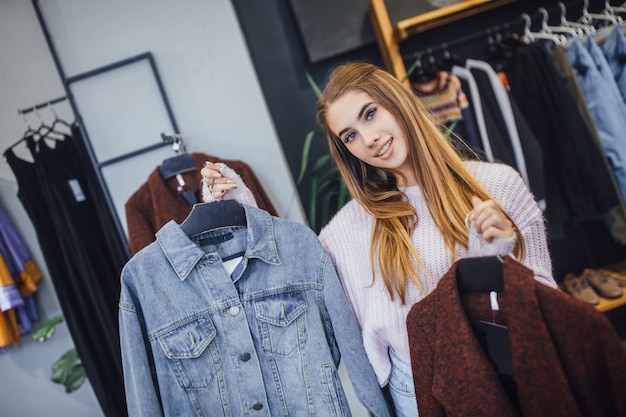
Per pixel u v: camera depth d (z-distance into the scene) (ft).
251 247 3.50
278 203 5.93
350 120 3.39
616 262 8.17
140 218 5.32
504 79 6.62
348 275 3.77
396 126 3.40
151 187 5.23
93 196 6.48
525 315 2.50
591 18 7.49
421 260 3.43
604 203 6.37
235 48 5.81
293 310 3.51
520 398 2.58
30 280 7.07
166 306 3.33
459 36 7.72
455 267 2.91
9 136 7.17
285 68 7.61
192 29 5.77
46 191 6.36
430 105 6.64
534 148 6.23
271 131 5.89
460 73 6.65
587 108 6.48
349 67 3.54
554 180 6.71
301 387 3.47
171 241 3.42
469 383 2.69
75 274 6.38
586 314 2.36
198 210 3.51
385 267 3.47
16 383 7.59
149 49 5.72
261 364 3.46
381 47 7.30
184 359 3.29
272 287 3.52
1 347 7.30
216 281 3.46
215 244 3.63
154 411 3.17
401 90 3.43
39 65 7.11
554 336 2.46
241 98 5.84
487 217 2.80
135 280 3.36
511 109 6.29
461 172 3.39
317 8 7.40
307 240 3.70
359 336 3.60
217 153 5.84
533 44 6.66
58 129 7.23
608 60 6.74
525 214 3.40
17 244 7.06
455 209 3.32
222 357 3.39
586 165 6.37
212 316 3.41
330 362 3.55
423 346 3.02
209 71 5.80
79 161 6.60
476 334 2.96
